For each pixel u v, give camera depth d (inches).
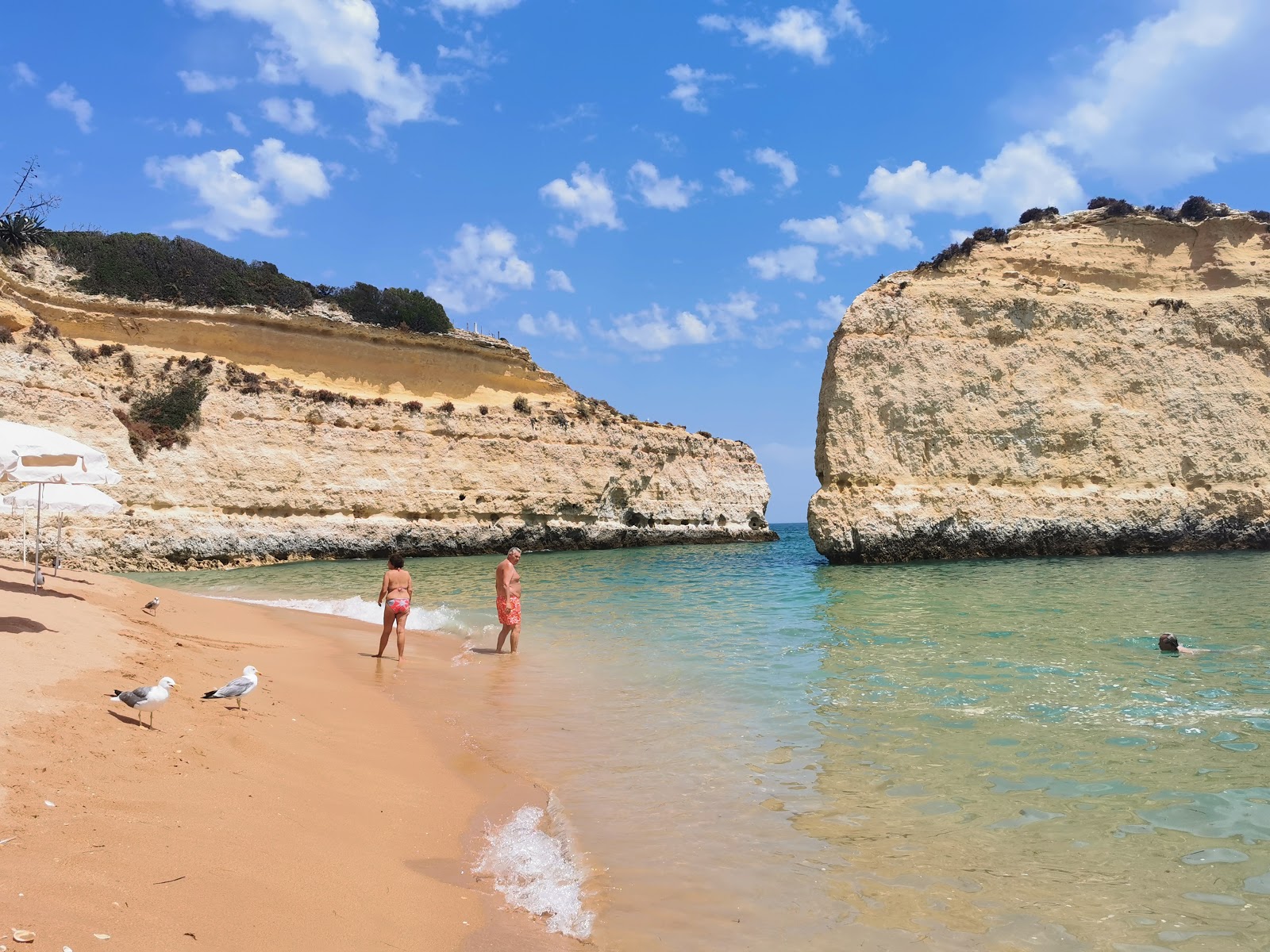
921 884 194.1
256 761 254.1
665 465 2277.3
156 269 1742.1
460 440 1843.0
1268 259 1382.9
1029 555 1227.2
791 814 240.5
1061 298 1325.0
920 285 1311.5
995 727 320.2
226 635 543.8
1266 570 949.8
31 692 261.1
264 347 1717.5
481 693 413.4
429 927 170.2
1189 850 207.3
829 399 1268.5
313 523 1577.3
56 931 131.5
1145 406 1305.4
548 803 254.8
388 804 243.3
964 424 1255.5
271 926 153.6
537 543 1940.2
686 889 194.4
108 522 1286.9
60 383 1277.1
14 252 1393.9
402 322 2075.5
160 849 173.6
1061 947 164.2
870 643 519.8
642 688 422.0
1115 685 382.3
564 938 171.3
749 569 1262.3
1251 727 309.1
